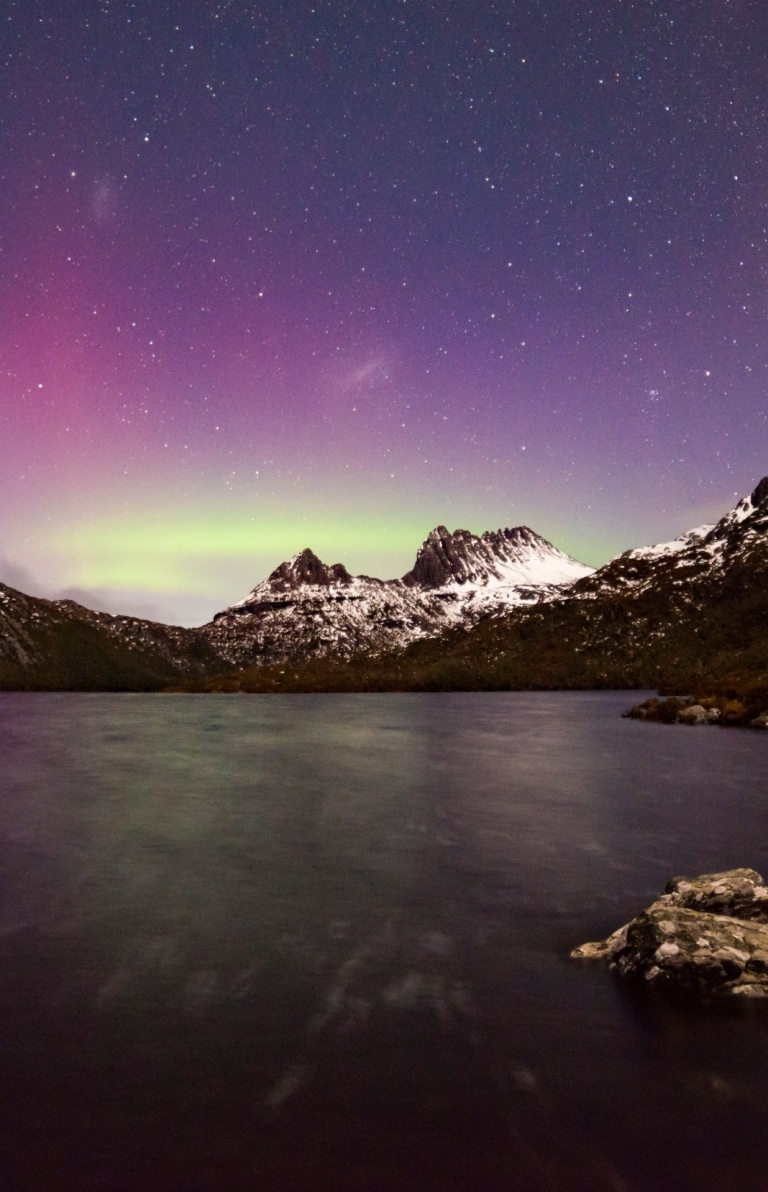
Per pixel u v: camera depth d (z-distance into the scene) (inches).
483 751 1958.7
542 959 467.8
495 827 930.7
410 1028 368.2
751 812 1034.7
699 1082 317.4
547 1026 370.3
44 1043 350.3
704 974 415.5
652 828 922.1
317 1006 394.9
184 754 1929.1
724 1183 254.1
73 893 630.5
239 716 3929.6
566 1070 326.6
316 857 767.7
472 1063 332.5
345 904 595.2
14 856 774.5
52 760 1795.0
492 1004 396.8
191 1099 302.4
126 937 514.0
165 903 598.9
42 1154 267.0
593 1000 401.7
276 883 662.5
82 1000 402.9
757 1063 333.1
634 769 1540.4
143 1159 264.2
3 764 1702.8
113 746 2196.1
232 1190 248.4
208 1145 271.7
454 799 1161.4
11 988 420.8
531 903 597.0
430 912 573.0
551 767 1583.4
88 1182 252.2
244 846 821.9
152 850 803.4
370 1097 304.0
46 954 478.6
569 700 5452.8
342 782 1370.6
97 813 1041.5
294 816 1014.4
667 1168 261.9
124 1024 371.9
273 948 489.7
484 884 657.0
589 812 1038.4
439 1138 277.3
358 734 2618.1
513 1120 288.7
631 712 3378.4
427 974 442.0
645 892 630.5
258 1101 300.5
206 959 469.1
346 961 464.4
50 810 1070.4
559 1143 275.0
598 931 526.9
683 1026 369.7
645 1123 287.9
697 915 456.8
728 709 2827.3
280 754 1927.9
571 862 742.5
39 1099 302.0
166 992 414.9
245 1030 365.1
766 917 471.8
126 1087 311.1
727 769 1529.3
